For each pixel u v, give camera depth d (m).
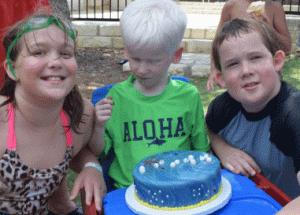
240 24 1.68
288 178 1.86
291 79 5.82
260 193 1.53
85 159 1.84
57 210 2.30
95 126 1.80
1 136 1.59
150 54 1.67
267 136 1.78
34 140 1.64
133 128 1.87
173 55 1.77
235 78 1.66
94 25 8.55
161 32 1.64
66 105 1.73
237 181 1.65
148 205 1.41
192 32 8.02
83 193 1.72
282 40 2.90
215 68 1.84
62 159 1.74
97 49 8.53
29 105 1.54
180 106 1.90
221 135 2.00
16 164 1.60
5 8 2.16
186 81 2.16
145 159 1.59
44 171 1.68
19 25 1.46
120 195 1.58
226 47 1.65
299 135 1.59
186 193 1.36
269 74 1.63
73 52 1.53
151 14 1.66
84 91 5.61
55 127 1.69
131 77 1.97
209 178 1.39
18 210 1.70
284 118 1.65
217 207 1.38
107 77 6.44
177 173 1.43
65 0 3.32
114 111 1.91
